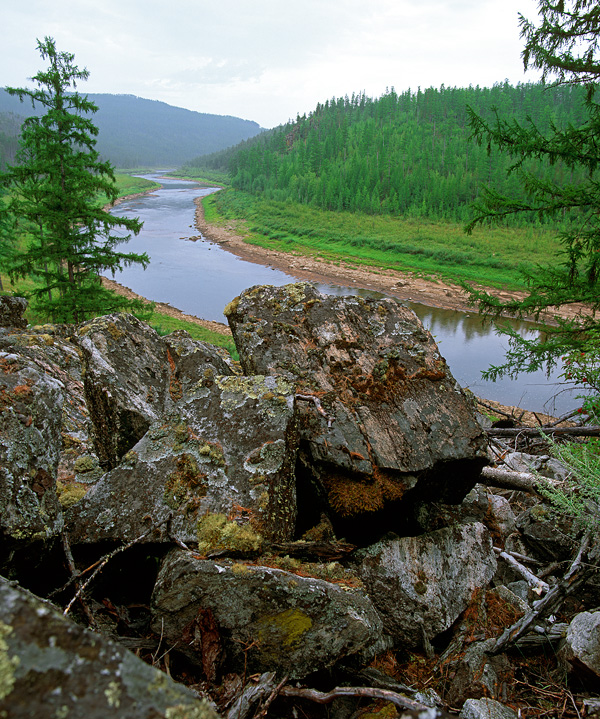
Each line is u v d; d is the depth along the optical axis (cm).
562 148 806
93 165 1927
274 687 218
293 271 6262
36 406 232
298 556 260
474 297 908
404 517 334
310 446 319
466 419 352
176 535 247
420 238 8388
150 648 232
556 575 362
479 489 381
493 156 11275
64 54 1838
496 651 281
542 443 582
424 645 292
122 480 270
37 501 221
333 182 12219
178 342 389
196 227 9644
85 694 82
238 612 226
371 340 395
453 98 19875
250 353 386
